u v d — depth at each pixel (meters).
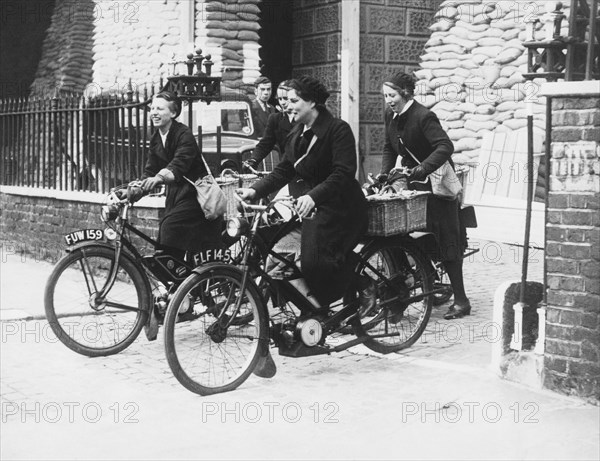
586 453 4.39
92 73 15.59
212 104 11.54
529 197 5.62
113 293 7.91
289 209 5.82
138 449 4.50
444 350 6.38
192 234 6.50
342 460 4.34
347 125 5.68
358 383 5.61
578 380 5.19
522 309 5.62
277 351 6.47
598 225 5.07
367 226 5.86
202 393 5.35
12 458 4.38
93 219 9.61
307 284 5.70
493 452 4.42
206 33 13.43
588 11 5.51
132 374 5.84
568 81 5.27
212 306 5.66
